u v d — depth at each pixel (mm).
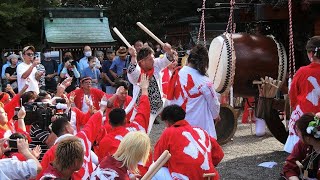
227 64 7570
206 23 17391
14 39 17516
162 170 4281
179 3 20938
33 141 4887
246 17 8898
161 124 10414
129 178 3527
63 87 6305
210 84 5566
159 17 20922
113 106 5754
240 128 9781
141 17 20312
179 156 4250
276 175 6344
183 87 5578
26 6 18062
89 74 10547
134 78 5535
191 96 5559
